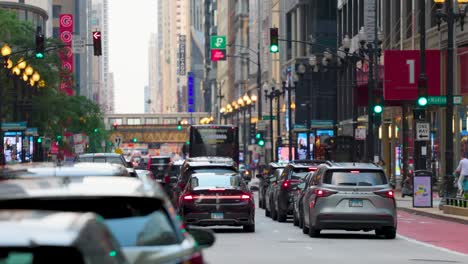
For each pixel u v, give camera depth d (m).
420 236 56.00
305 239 53.25
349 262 39.72
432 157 114.69
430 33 114.56
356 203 52.38
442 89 111.44
